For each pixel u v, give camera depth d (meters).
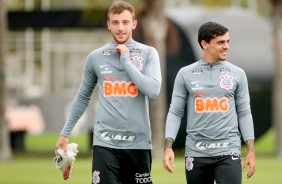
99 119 23.02
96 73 23.20
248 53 68.31
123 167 23.17
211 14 67.81
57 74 81.44
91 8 66.38
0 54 64.38
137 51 22.98
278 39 65.81
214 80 22.86
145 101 22.91
